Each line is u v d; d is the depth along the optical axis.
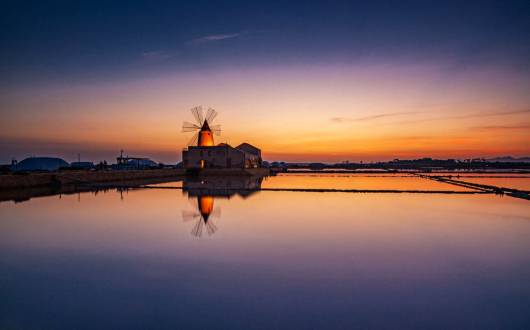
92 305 6.16
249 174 53.69
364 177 55.97
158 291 6.79
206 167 54.84
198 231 12.19
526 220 14.85
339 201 21.08
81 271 7.96
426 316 5.82
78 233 11.82
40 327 5.39
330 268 8.23
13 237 11.23
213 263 8.55
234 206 18.45
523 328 5.44
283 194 25.02
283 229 12.59
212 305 6.18
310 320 5.65
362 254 9.43
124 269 8.10
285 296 6.59
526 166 123.81
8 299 6.41
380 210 17.45
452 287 7.12
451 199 22.56
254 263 8.57
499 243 10.80
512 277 7.74
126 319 5.64
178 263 8.55
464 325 5.53
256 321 5.61
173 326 5.43
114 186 30.52
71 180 32.44
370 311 5.99
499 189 27.77
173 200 21.00
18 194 23.86
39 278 7.50
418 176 59.44
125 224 13.40
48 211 16.55
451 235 11.88
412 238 11.36
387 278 7.61
